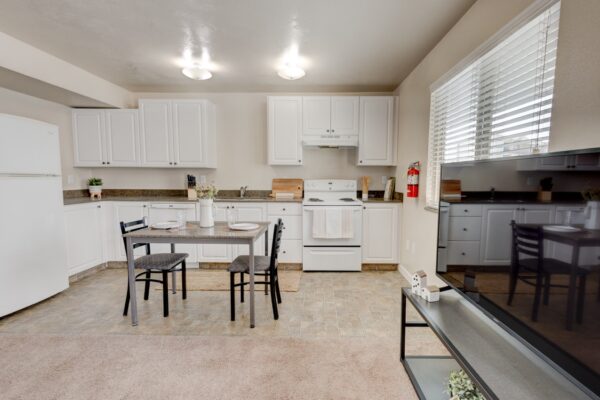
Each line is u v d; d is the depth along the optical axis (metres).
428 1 2.03
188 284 3.24
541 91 1.47
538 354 1.02
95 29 2.43
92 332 2.23
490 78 1.91
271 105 3.85
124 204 3.78
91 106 3.82
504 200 1.22
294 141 3.86
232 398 1.57
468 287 1.48
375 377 1.74
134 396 1.58
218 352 1.98
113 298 2.87
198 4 2.08
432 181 2.78
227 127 4.20
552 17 1.40
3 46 2.48
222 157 4.23
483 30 1.93
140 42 2.66
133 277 2.31
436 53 2.67
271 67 3.24
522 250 1.12
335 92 4.13
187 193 4.16
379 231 3.68
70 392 1.61
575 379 0.88
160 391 1.62
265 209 3.75
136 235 2.26
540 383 1.01
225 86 3.91
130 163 3.90
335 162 4.18
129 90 4.10
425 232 2.86
